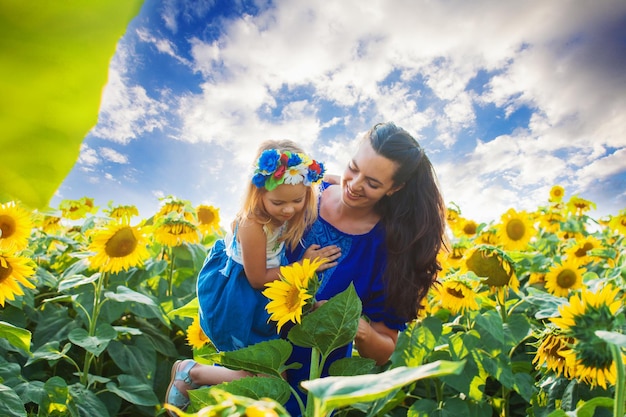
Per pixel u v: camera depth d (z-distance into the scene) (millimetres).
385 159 2068
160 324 3715
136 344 3150
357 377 831
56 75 322
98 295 2920
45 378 3090
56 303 3379
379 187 2113
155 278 3957
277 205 2072
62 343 3217
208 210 4344
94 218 3377
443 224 2379
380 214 2346
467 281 2740
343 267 2312
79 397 2516
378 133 2127
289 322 2268
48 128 327
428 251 2309
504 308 2910
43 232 4230
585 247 4078
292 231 2209
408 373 785
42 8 316
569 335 1366
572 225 5254
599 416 2133
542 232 5758
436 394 3004
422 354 2666
